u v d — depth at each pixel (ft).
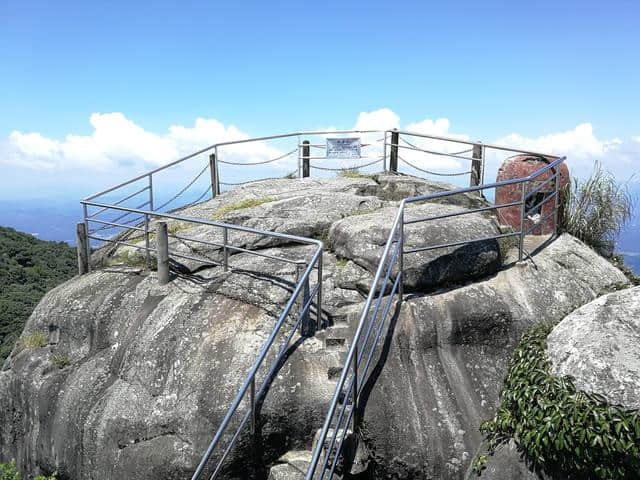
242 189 37.19
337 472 16.66
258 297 21.54
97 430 19.56
